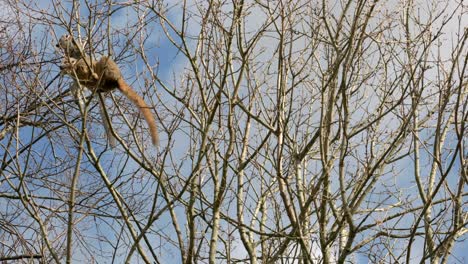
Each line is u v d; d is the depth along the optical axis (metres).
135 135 10.30
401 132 9.52
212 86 10.40
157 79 10.66
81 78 10.51
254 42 10.47
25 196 9.62
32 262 10.27
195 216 10.12
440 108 9.52
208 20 10.73
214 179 10.39
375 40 10.19
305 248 9.44
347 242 9.41
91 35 9.80
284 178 9.73
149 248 9.70
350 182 10.33
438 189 9.08
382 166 9.70
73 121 12.84
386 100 10.79
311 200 9.65
